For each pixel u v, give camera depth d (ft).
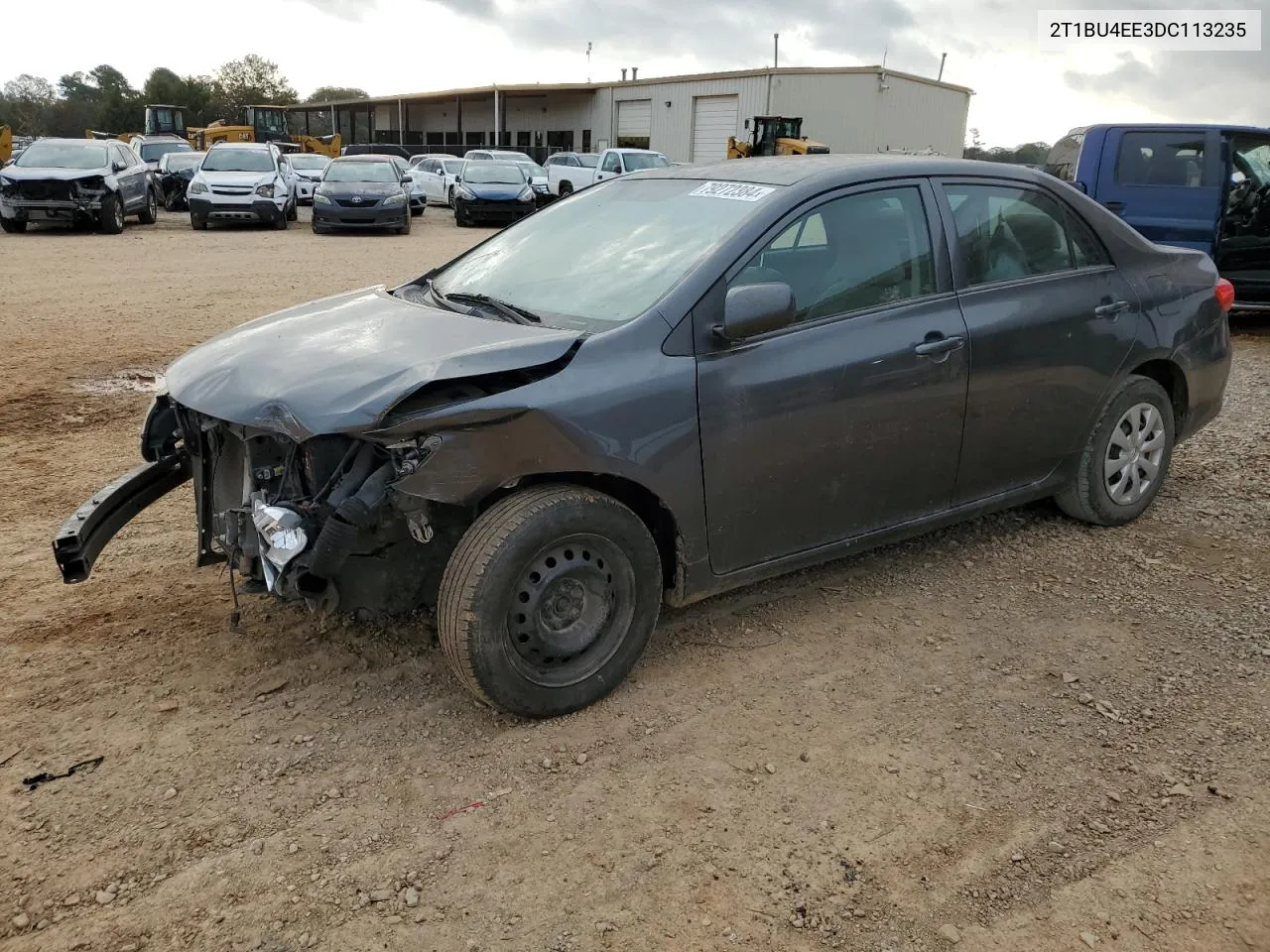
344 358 10.87
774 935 8.25
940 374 13.16
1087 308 14.93
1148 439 16.37
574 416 10.44
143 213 72.64
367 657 12.29
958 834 9.43
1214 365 17.03
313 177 97.50
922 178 13.58
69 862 8.91
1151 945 8.20
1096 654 12.64
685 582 11.82
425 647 12.58
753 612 13.65
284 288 41.47
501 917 8.39
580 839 9.30
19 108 315.17
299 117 248.52
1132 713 11.37
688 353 11.28
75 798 9.71
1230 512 17.40
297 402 10.11
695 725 11.07
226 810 9.59
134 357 28.32
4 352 28.43
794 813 9.68
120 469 18.88
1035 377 14.34
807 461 12.26
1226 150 31.81
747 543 12.17
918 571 14.96
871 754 10.60
